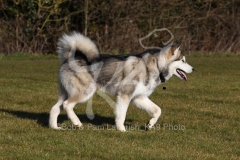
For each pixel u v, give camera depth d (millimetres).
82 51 10383
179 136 10000
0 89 16125
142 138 9734
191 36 30531
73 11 28922
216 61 26547
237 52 31062
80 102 10430
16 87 16656
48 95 15219
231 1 30953
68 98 10422
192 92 16250
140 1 29094
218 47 30953
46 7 28016
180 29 30125
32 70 21984
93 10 28766
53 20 28344
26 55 28016
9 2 28016
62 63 10562
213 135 10250
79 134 9852
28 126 10609
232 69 23156
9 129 10227
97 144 9055
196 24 30453
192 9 30266
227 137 10078
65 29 28766
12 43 28438
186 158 8359
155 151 8727
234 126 11180
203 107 13500
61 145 8977
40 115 12102
